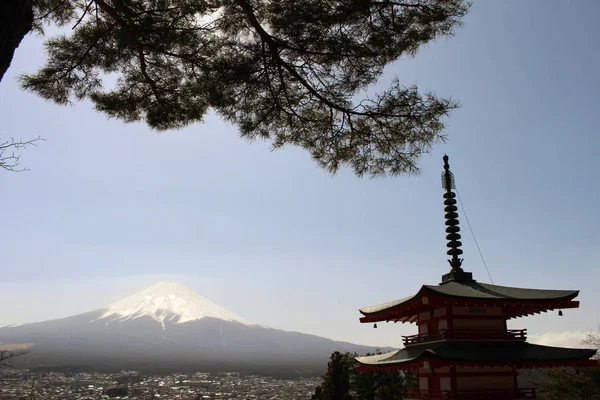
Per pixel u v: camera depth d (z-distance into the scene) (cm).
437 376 1669
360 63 973
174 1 957
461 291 1697
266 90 1041
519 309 1719
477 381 1593
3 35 482
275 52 962
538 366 1541
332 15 897
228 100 1057
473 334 1638
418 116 1012
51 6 1078
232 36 1004
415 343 1803
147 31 938
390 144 1084
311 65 990
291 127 1114
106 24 1045
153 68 1095
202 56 1031
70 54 1091
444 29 988
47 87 1123
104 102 1157
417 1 919
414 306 1673
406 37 970
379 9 918
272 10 935
